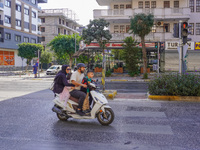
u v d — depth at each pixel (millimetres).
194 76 9492
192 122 5844
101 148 4086
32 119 6258
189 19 31328
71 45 39062
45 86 16328
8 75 30828
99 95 5680
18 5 46531
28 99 9797
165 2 32125
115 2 33812
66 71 5859
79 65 5773
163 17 30516
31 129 5305
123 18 31219
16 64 47562
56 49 40312
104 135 4832
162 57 29812
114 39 30328
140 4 32469
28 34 50562
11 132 5074
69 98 5902
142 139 4562
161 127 5402
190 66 29812
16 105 8352
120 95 10539
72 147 4145
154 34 29906
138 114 6758
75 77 5738
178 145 4227
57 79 5828
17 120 6148
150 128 5324
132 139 4566
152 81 9867
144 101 9016
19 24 47250
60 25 62406
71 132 5059
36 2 54812
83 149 4043
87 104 5734
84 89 5945
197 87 8992
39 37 55969
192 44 29188
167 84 9352
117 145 4238
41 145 4254
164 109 7457
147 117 6387
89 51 28422
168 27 32250
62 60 50906
